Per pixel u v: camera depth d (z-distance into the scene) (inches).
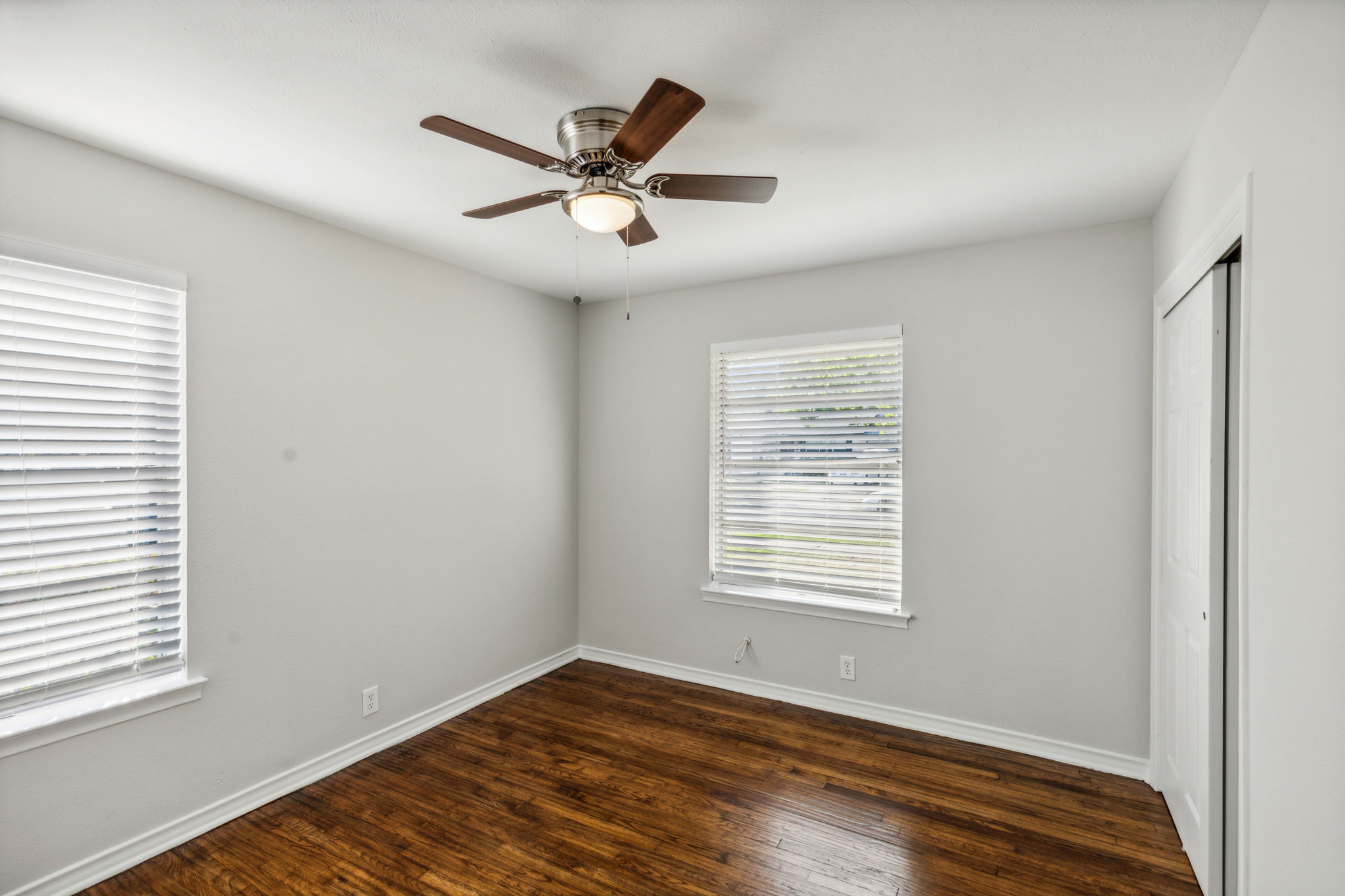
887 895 79.0
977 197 98.4
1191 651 85.2
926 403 124.7
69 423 81.1
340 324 111.4
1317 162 46.3
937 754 116.3
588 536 169.2
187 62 64.1
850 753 116.6
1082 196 97.8
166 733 88.9
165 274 88.3
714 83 68.2
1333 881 44.1
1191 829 84.8
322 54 62.9
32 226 76.4
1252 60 59.0
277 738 102.1
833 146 82.4
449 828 93.6
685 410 153.8
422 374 126.6
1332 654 44.2
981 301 119.7
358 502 114.4
